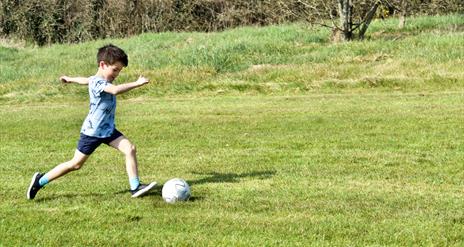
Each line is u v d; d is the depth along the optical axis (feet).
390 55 77.77
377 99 59.93
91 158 36.45
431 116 49.16
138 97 69.92
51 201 26.22
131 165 26.45
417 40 84.53
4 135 46.91
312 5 101.14
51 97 71.36
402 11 106.73
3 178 31.19
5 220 23.34
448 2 126.72
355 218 22.97
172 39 113.60
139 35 126.93
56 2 138.51
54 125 51.90
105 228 22.36
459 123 45.80
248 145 39.88
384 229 21.61
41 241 20.97
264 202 25.41
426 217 22.90
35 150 40.34
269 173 31.22
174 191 25.63
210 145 40.34
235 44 88.79
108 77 26.30
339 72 72.23
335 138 41.50
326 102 59.36
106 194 27.45
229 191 27.43
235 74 75.66
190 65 80.48
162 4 137.80
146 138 43.83
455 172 30.73
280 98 63.82
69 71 84.74
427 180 28.99
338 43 87.81
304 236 21.11
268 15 132.77
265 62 80.28
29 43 133.18
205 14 140.26
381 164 32.89
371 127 45.37
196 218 23.29
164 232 21.74
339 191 27.04
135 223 22.86
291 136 42.83
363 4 99.91
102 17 138.62
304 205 24.80
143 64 82.64
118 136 26.71
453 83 66.39
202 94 69.51
